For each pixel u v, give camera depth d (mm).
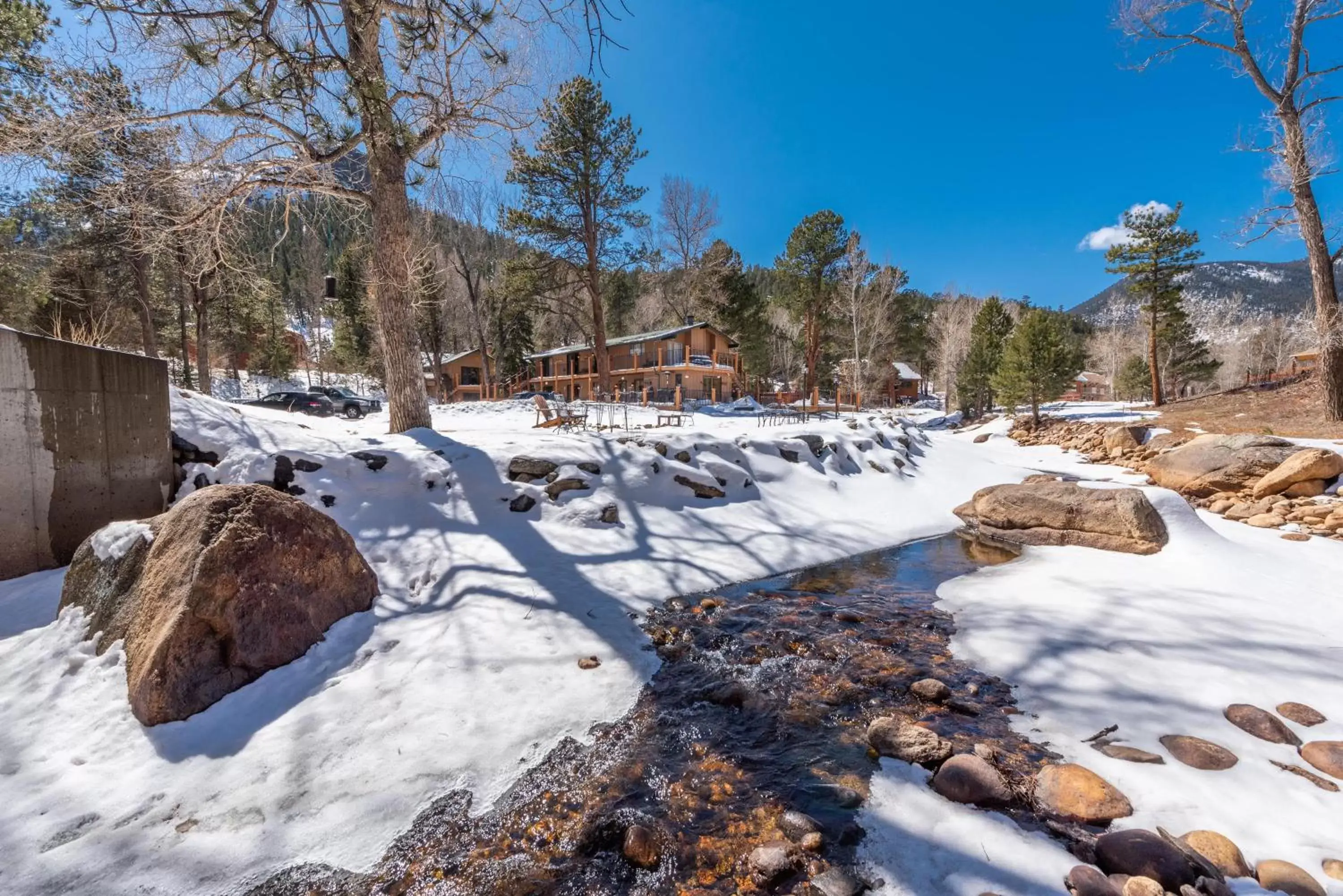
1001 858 1946
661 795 2369
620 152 21812
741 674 3488
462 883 1927
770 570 5609
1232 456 8016
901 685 3318
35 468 4516
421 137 7238
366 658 3439
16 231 15031
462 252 29391
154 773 2424
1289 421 12844
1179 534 5551
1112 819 2102
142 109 6387
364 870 1979
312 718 2838
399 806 2270
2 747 2545
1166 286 21812
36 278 17453
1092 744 2619
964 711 2998
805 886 1868
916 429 13133
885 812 2223
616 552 5539
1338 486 6801
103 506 4930
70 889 1840
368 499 5602
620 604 4512
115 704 2820
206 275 10164
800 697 3203
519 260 23219
